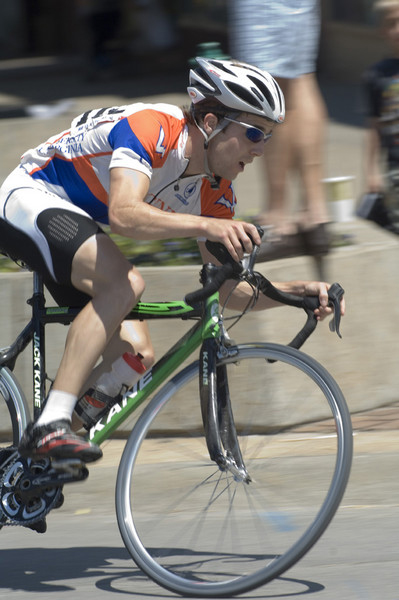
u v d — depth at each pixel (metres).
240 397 8.53
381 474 10.80
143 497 8.34
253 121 7.85
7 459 8.47
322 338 12.75
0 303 12.34
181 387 8.33
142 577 8.46
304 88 13.62
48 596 7.98
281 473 8.10
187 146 7.98
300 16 13.45
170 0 43.47
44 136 26.83
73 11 51.78
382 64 15.00
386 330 13.22
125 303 7.80
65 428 7.81
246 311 8.32
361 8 37.19
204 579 7.88
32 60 51.06
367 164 15.36
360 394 12.98
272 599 7.70
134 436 8.31
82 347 7.80
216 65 7.87
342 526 9.38
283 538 7.85
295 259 12.91
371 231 15.24
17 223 8.16
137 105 8.08
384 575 8.05
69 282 7.99
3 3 53.66
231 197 8.54
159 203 8.27
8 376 8.84
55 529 9.88
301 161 13.60
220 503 8.38
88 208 8.33
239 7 13.47
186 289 12.23
